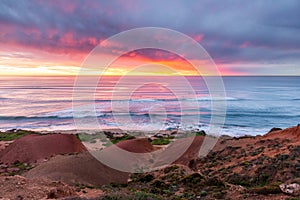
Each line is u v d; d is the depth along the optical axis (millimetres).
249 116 52062
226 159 16844
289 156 13375
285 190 7875
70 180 12758
